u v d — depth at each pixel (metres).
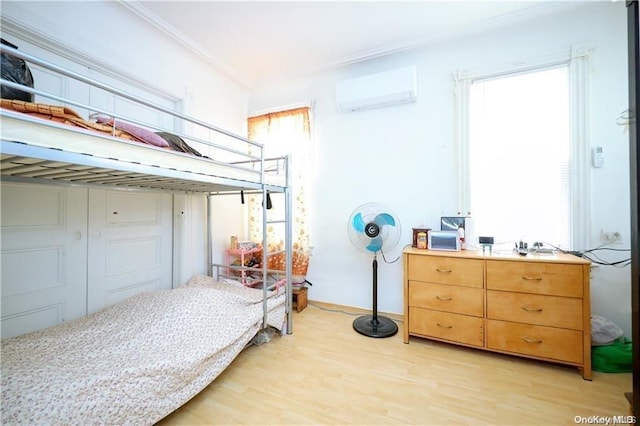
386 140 2.74
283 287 2.45
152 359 1.35
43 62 0.96
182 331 1.63
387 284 2.74
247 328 1.90
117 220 2.18
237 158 3.22
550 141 2.19
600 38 2.01
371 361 1.90
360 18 2.19
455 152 2.46
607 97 1.99
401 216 2.68
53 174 1.42
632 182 1.07
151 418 1.25
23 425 0.95
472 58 2.40
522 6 2.07
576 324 1.71
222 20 2.21
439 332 2.08
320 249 3.05
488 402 1.49
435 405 1.47
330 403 1.49
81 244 1.95
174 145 1.91
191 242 2.68
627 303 1.96
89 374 1.15
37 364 1.21
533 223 2.24
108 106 2.08
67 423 1.01
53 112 1.04
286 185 2.42
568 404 1.47
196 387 1.46
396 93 2.50
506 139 2.32
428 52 2.55
